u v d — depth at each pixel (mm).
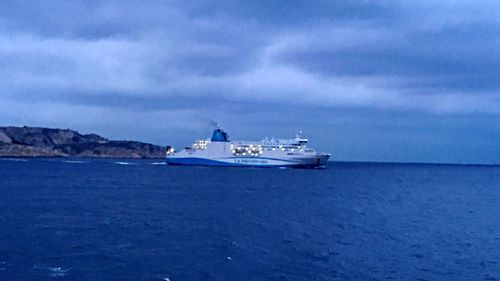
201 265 44906
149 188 139750
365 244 56938
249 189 137875
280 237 60219
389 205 106125
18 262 44469
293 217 79438
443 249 55156
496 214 93438
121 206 92188
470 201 123688
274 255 49750
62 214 78312
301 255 50031
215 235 60625
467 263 48344
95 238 56969
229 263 45906
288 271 43656
